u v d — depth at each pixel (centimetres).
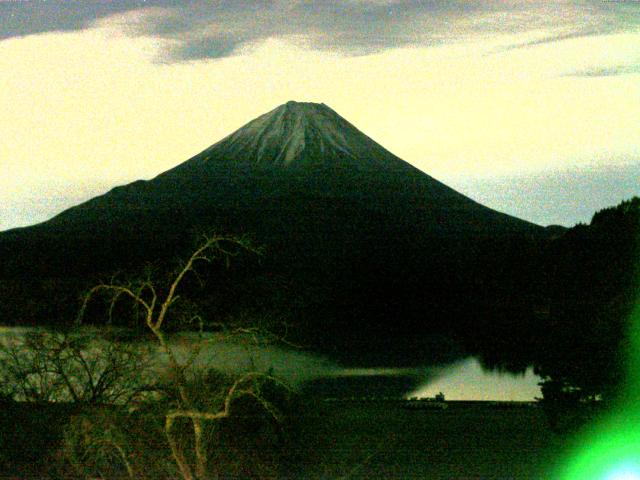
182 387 1274
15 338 1653
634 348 1889
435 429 2020
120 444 1369
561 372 1952
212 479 1355
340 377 3750
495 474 1591
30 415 1509
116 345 1521
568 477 1600
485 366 4353
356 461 1662
